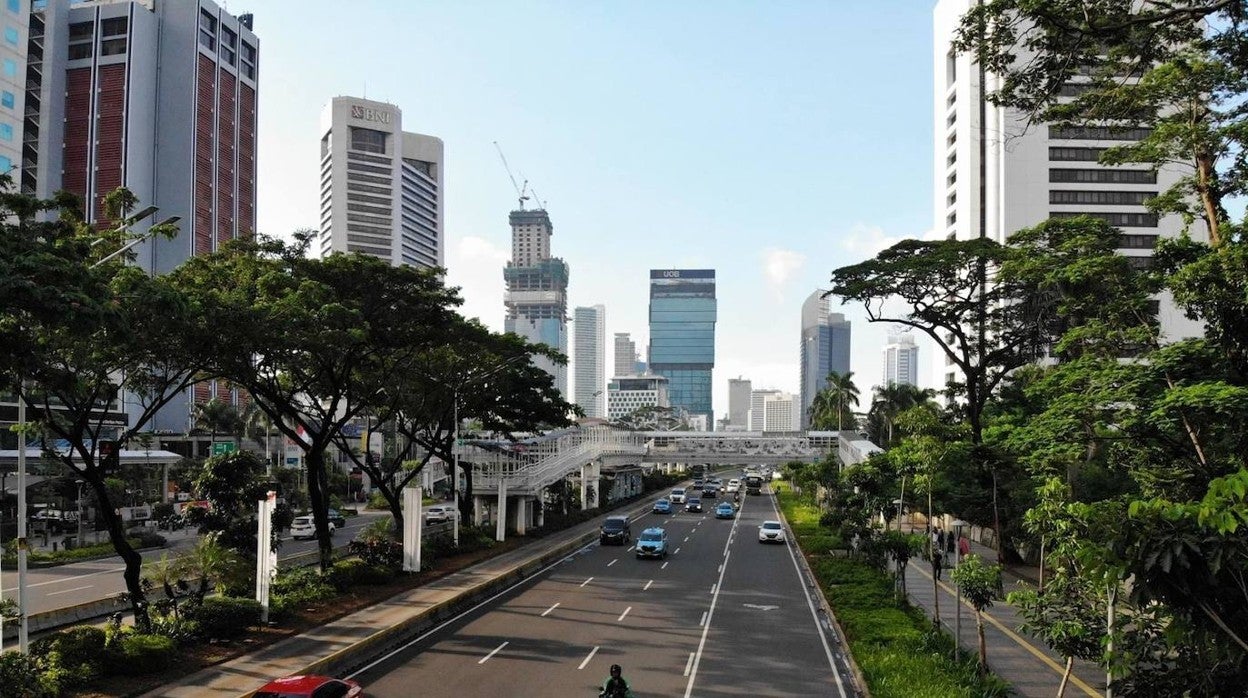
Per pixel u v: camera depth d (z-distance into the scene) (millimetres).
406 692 19672
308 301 28125
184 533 56625
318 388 37344
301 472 81000
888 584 34594
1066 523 14859
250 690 18891
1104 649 14562
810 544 48000
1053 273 33531
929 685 18719
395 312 35188
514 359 49031
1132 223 81812
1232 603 9391
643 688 20203
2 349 16719
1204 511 8742
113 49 104750
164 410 101562
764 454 97250
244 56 120375
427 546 42375
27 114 102500
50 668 18547
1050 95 19578
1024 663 23188
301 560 42219
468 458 60781
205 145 110750
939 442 26938
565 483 72438
